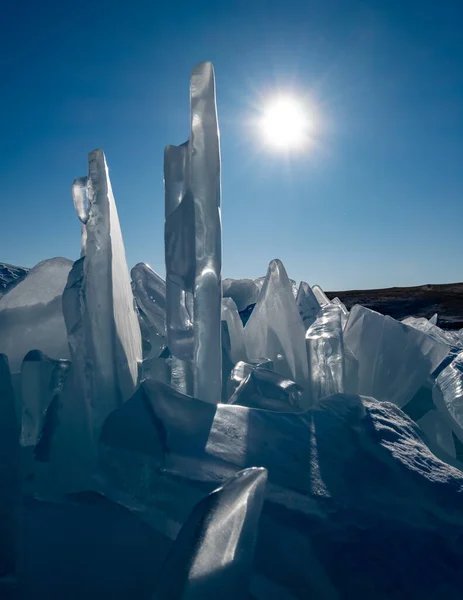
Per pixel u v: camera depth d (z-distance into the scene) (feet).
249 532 3.38
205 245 5.43
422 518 4.48
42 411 5.68
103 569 4.19
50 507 4.70
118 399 5.26
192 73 5.35
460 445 7.77
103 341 5.16
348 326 8.44
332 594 3.82
